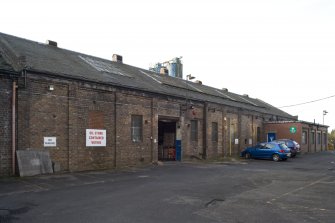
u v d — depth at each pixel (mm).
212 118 29766
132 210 8875
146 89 22016
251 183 14430
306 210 9305
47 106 16297
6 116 14570
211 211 9016
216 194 11578
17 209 8742
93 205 9344
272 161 27859
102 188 12266
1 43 17938
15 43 19172
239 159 29406
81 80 17891
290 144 32875
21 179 13922
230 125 32844
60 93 16953
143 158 22062
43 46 21688
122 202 9828
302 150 39062
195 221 7961
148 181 14383
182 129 25953
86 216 8172
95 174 16562
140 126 22156
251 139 36875
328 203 10281
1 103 14406
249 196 11320
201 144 28406
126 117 20828
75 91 17641
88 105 18391
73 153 17406
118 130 20172
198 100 27719
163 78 30500
